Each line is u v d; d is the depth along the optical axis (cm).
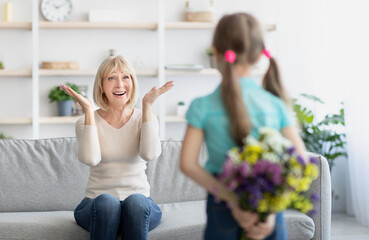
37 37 464
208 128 155
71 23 473
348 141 425
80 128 263
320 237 272
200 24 486
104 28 494
